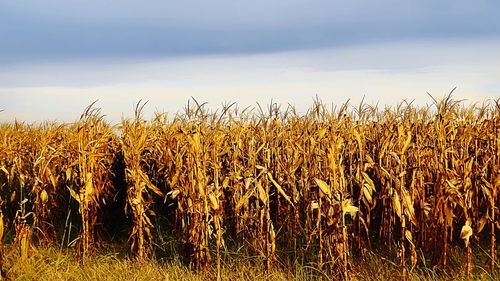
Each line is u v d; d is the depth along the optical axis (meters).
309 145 8.00
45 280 7.45
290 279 7.23
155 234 9.12
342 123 8.52
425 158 8.42
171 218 9.63
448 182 7.00
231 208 9.01
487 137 8.28
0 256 7.47
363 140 8.47
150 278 7.36
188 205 7.73
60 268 7.94
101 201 9.52
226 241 8.62
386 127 8.79
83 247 8.24
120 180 10.16
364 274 7.29
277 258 7.89
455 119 8.52
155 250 8.56
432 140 8.23
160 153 9.73
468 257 6.96
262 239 7.80
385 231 8.45
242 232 8.45
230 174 8.32
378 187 9.10
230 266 7.57
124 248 8.90
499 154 7.27
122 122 9.04
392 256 7.97
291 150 8.62
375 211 9.23
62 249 8.81
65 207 10.05
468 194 7.32
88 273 7.58
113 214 10.09
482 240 8.56
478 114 8.54
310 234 7.71
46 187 9.15
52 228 9.27
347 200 6.88
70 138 10.03
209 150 8.01
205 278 7.40
